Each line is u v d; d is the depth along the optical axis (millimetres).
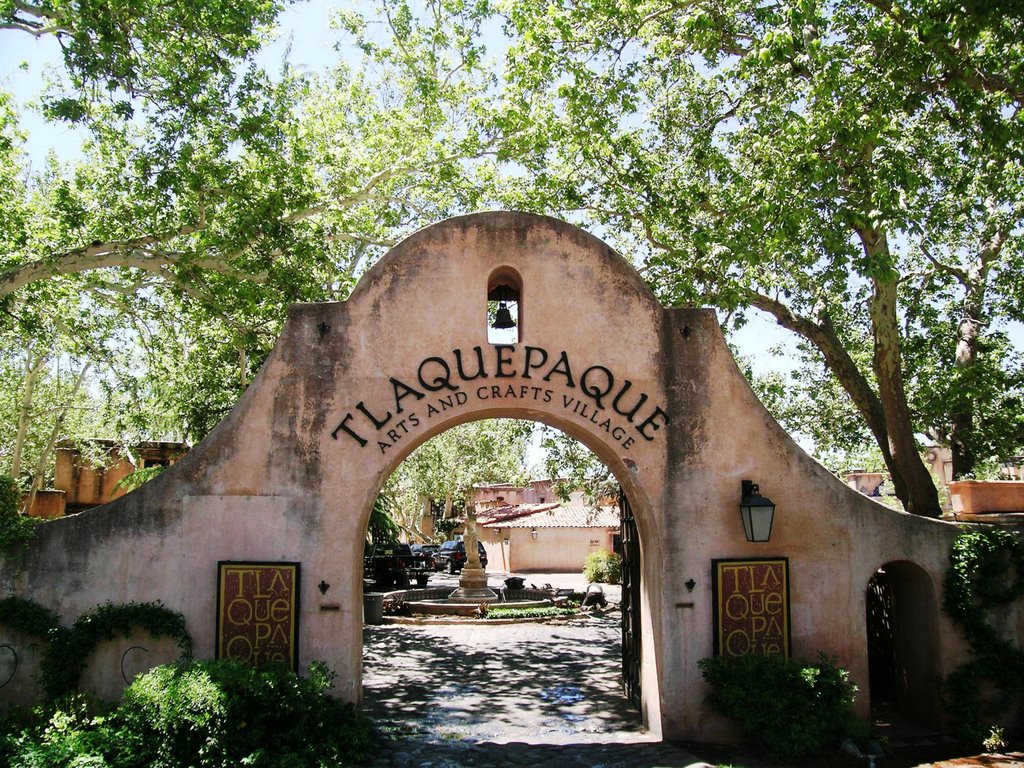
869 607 11805
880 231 11188
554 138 14109
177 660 8805
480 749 8711
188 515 9062
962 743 9117
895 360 12469
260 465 9164
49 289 15500
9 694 8711
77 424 25781
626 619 11547
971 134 11305
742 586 9258
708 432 9531
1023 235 14484
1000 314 15523
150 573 8977
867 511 9562
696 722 9039
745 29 12914
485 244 9695
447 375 9414
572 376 9508
